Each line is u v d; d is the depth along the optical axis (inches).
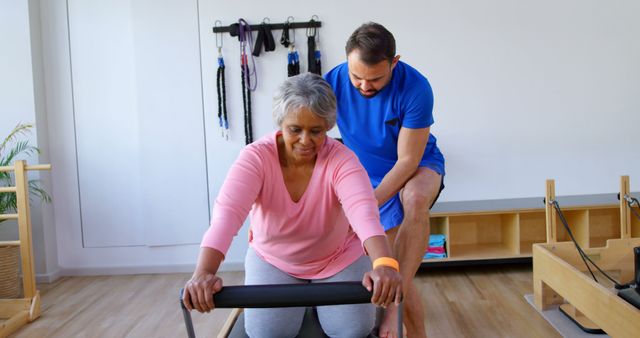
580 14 149.1
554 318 109.3
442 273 145.3
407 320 73.2
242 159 53.5
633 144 152.6
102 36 152.8
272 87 151.6
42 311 127.0
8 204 135.6
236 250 155.9
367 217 49.5
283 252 58.9
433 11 148.6
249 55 150.6
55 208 156.3
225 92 151.2
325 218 55.6
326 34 149.3
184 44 150.9
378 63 65.0
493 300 122.6
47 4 151.9
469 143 151.8
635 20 149.6
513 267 148.5
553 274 106.4
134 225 156.7
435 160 80.6
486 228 154.7
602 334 100.2
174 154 153.6
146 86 151.6
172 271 156.6
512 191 153.0
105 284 147.4
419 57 149.7
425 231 70.4
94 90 153.7
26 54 147.3
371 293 44.2
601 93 151.3
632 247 119.5
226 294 43.9
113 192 156.1
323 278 60.2
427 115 73.3
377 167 81.1
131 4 149.7
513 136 151.6
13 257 131.2
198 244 156.5
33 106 148.0
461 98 150.6
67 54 153.0
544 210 139.6
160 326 114.6
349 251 60.7
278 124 50.1
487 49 149.6
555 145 152.3
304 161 54.1
